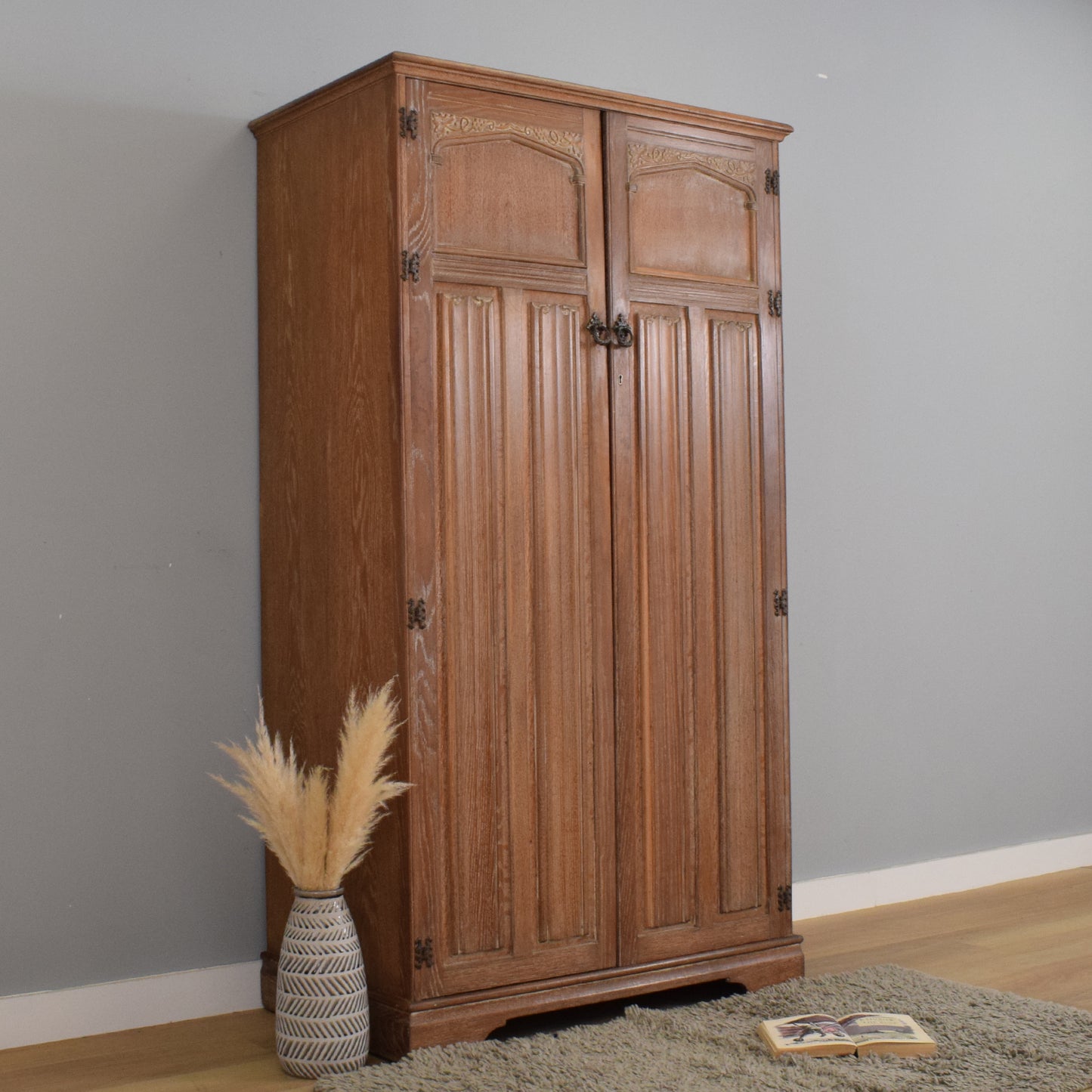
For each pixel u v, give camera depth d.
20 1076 2.78
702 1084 2.64
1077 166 4.93
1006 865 4.59
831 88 4.31
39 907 3.03
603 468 3.12
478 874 2.93
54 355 3.08
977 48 4.66
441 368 2.91
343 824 2.75
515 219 3.01
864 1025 2.92
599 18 3.90
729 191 3.35
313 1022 2.73
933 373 4.50
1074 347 4.89
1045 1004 3.14
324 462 3.08
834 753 4.22
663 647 3.20
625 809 3.13
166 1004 3.16
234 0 3.32
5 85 3.04
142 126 3.20
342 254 3.01
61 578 3.08
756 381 3.38
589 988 3.04
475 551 2.94
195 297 3.26
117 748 3.14
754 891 3.33
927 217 4.50
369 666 2.95
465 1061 2.75
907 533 4.42
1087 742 4.88
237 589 3.30
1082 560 4.89
